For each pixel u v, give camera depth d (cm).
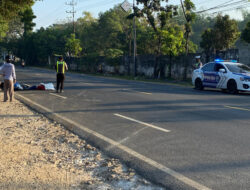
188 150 535
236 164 460
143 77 3244
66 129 725
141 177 425
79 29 6781
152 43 4616
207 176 417
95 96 1333
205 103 1105
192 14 2825
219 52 2394
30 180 397
